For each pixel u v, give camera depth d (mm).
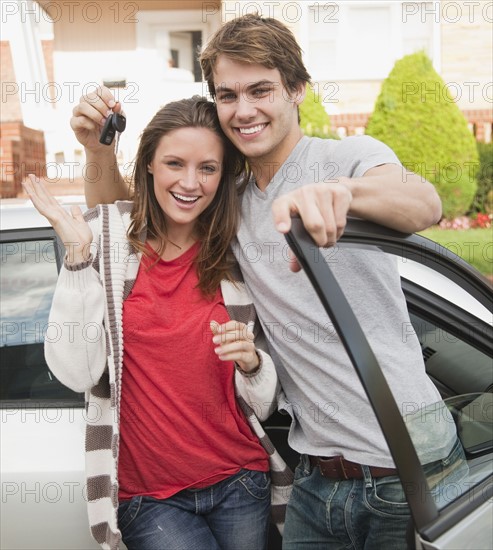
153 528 1885
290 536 1984
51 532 2102
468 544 1479
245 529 1951
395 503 1782
